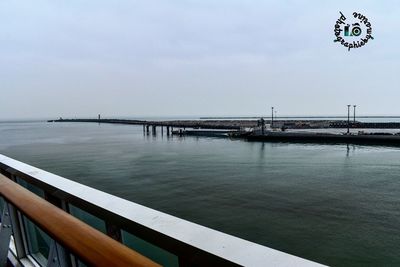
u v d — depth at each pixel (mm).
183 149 58531
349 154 48719
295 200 21234
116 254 876
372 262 12078
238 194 23062
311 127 123875
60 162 40969
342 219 16969
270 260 836
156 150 57000
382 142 59312
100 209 1371
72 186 1764
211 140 79562
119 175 31328
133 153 52094
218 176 30953
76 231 1038
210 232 1054
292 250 13156
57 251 1411
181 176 30797
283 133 70500
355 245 13539
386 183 27328
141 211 1295
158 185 26422
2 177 1880
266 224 16266
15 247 2031
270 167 36781
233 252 899
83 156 47562
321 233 14953
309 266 791
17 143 73688
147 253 1282
